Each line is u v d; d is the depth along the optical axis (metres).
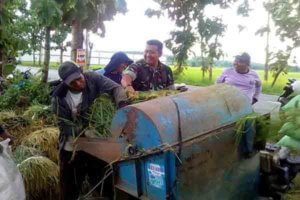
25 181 4.09
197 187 2.45
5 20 6.12
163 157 2.27
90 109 3.51
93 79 3.57
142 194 2.49
